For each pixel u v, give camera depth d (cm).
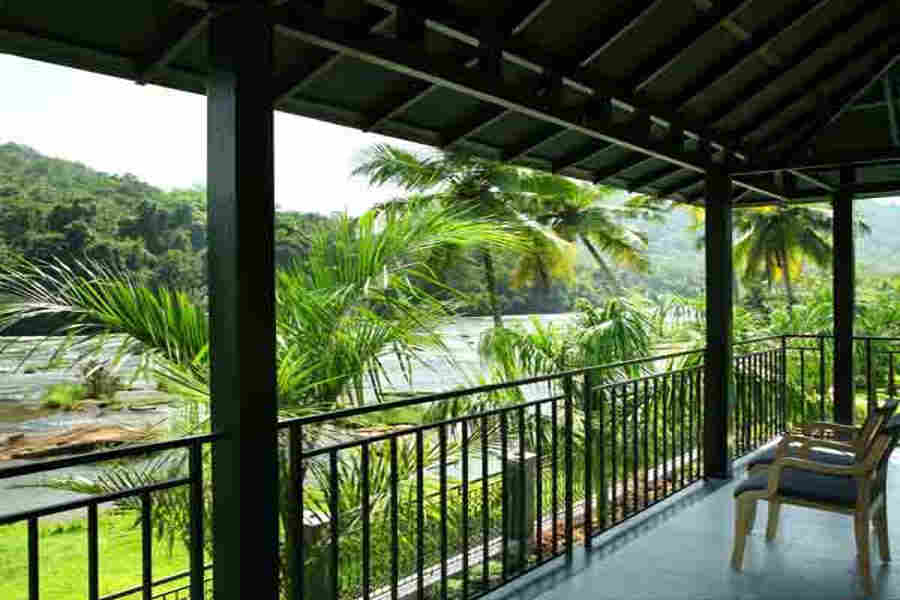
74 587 1327
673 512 479
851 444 368
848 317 688
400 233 545
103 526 1432
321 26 267
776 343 1480
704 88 498
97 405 1645
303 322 509
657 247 4562
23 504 1823
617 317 1023
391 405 281
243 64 238
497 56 355
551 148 523
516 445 766
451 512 594
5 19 249
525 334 980
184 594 850
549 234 1738
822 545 416
